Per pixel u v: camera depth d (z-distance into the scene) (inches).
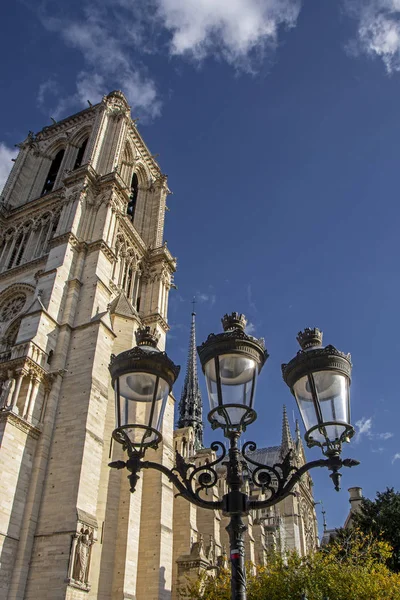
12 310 1876.2
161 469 500.4
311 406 511.8
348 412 506.3
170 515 1692.9
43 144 2805.1
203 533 2324.1
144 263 2397.9
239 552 448.1
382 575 1435.8
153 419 503.2
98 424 1437.0
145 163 2898.6
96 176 2123.5
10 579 1143.0
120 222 2187.5
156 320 2198.6
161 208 2778.1
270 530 3380.9
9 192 2455.7
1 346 1764.3
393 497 2262.6
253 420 509.4
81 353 1566.2
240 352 518.6
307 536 3892.7
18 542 1195.9
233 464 486.9
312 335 570.3
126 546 1439.5
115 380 529.7
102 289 1772.9
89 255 1860.2
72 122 2810.0
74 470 1300.4
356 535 1909.4
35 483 1288.1
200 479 503.2
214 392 508.4
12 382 1380.4
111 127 2522.1
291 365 538.6
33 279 1900.8
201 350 540.1
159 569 1521.9
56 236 1868.8
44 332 1555.1
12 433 1291.8
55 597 1104.8
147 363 522.3
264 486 495.5
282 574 1448.1
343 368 521.3
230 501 467.5
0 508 1186.0
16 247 2187.5
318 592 1337.4
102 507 1438.2
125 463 499.5
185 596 1582.2
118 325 1843.0
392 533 2092.8
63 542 1181.1
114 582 1380.4
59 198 2166.6
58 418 1428.4
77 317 1684.3
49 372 1480.1
